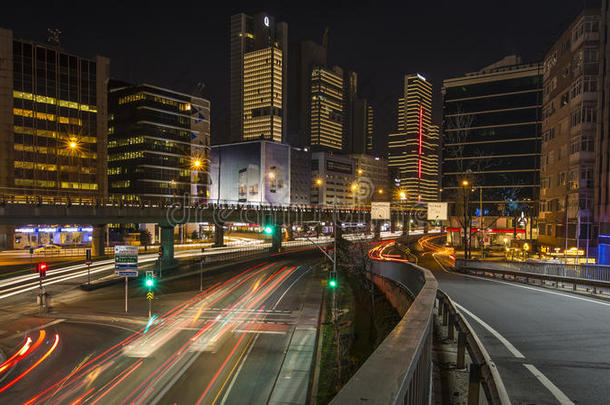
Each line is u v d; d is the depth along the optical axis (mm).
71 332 28281
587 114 42906
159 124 109438
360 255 44938
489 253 65812
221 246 94062
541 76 80688
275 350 25766
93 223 50812
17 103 83250
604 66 38969
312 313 35438
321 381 21438
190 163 116562
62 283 44750
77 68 92188
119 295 41188
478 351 4906
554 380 5848
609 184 36469
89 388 19266
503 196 81750
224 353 24953
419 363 2490
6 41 81688
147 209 55188
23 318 31859
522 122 81625
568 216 45875
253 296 42625
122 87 111750
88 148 93438
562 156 48406
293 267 66312
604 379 5875
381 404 1312
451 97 87812
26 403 17656
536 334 8836
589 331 9062
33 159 85188
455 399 4883
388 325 23672
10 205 42000
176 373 21547
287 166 162125
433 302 4598
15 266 55688
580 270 23766
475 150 84875
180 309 36156
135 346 25688
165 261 59438
